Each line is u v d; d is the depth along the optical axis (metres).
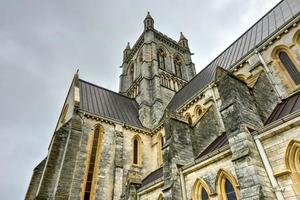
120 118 39.56
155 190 22.86
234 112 16.44
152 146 38.31
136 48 65.12
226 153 16.50
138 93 52.53
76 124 30.34
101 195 28.59
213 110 28.31
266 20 34.09
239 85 18.83
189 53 67.62
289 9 29.81
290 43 24.97
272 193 13.16
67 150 27.02
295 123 13.60
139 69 59.66
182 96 43.12
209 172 17.61
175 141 22.03
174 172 19.97
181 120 24.25
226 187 16.41
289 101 19.97
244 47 33.75
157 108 44.12
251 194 13.00
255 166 13.68
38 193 24.19
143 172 34.34
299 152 13.23
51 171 26.14
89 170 29.91
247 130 15.48
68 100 39.62
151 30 62.75
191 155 22.12
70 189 24.53
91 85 45.97
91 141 32.41
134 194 25.02
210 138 25.38
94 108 37.81
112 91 49.44
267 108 20.23
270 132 14.59
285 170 13.16
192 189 18.50
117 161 31.94
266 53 27.28
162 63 58.78
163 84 51.47
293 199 12.51
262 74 24.67
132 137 37.41
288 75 24.52
